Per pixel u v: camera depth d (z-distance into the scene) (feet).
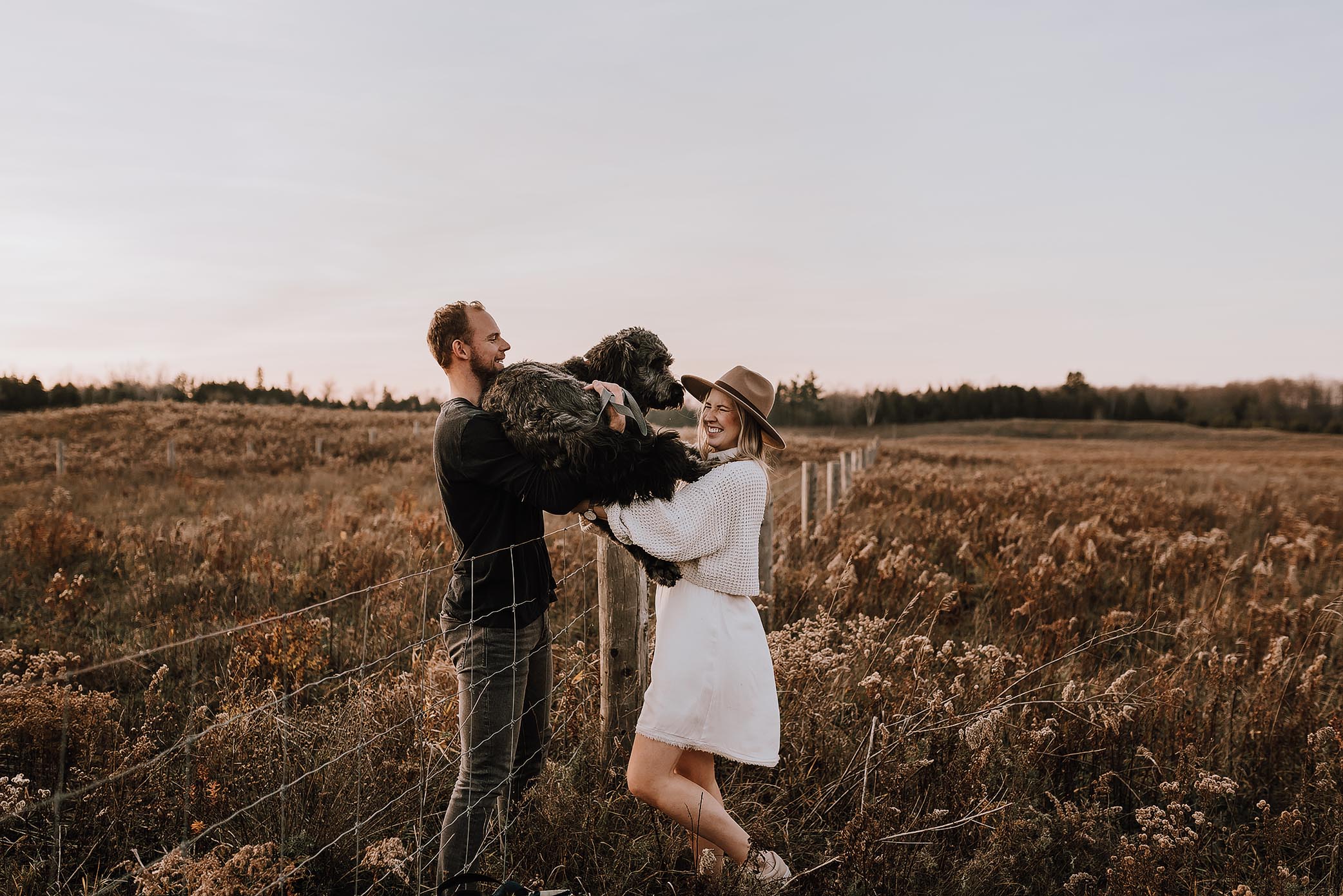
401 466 59.98
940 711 11.19
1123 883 8.42
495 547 8.30
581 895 8.49
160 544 22.71
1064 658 14.73
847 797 10.18
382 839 8.93
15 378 197.57
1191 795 10.90
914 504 34.17
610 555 10.35
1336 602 17.40
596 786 9.96
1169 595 20.26
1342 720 11.39
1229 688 13.24
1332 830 9.65
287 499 36.35
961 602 19.85
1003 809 9.35
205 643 14.69
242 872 7.26
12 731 9.77
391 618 16.33
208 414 101.76
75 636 16.34
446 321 8.34
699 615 8.29
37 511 26.48
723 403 9.10
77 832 8.75
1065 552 24.88
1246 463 119.96
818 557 22.30
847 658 13.06
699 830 8.18
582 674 11.60
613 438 7.65
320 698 12.89
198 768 9.21
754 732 8.28
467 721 8.29
